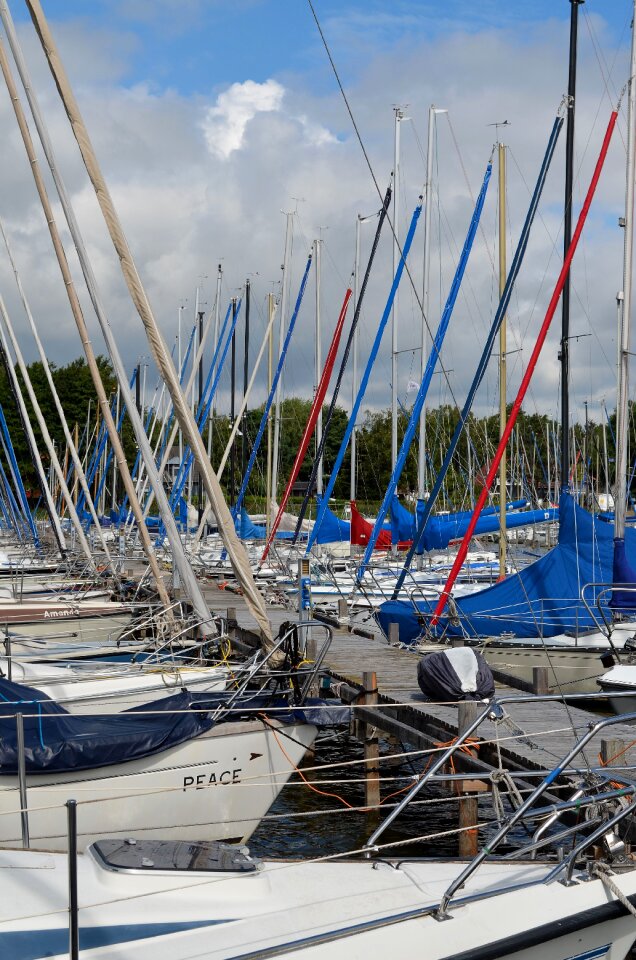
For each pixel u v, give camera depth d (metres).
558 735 10.29
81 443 51.66
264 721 8.50
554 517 22.31
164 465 32.38
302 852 9.77
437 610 15.66
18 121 10.87
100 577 19.59
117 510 41.94
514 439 46.44
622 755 9.12
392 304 24.62
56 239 11.21
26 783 7.35
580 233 16.72
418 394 21.41
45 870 5.03
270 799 8.57
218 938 4.58
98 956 4.39
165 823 7.95
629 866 5.57
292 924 4.74
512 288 17.38
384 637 17.52
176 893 4.82
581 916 5.09
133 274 8.84
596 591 15.05
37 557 24.89
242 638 17.11
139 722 8.13
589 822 5.65
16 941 4.41
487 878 5.38
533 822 9.88
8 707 7.62
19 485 28.94
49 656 12.33
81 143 9.13
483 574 24.16
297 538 25.84
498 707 6.27
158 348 8.68
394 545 22.58
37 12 9.09
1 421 29.28
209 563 29.20
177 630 11.91
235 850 5.32
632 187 15.36
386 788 12.09
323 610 20.83
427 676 11.45
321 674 13.41
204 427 36.06
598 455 49.09
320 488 26.72
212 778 8.19
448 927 4.85
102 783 7.64
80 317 11.28
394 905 4.99
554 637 15.00
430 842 10.13
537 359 16.36
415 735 10.45
